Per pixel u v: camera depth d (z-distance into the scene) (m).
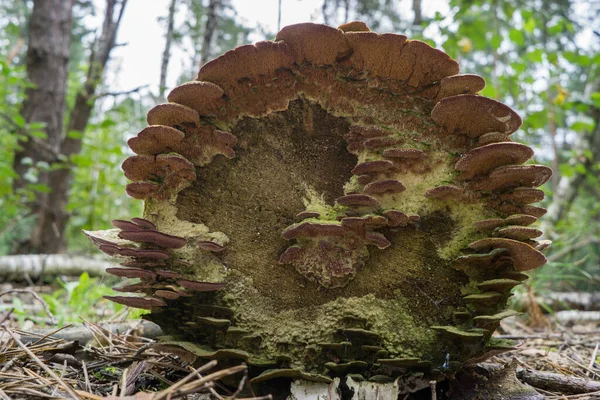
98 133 1.74
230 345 0.39
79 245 1.89
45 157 1.50
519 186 0.39
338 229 0.39
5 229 1.42
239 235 0.42
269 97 0.42
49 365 0.45
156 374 0.43
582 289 1.34
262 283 0.41
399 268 0.40
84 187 1.69
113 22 1.47
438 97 0.40
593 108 1.53
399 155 0.40
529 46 1.69
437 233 0.40
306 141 0.43
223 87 0.40
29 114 1.50
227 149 0.42
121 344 0.56
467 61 2.17
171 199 0.41
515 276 0.38
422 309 0.40
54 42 1.53
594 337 0.76
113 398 0.33
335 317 0.39
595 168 1.57
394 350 0.38
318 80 0.41
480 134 0.40
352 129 0.41
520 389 0.40
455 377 0.41
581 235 1.40
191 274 0.40
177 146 0.40
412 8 1.39
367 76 0.41
